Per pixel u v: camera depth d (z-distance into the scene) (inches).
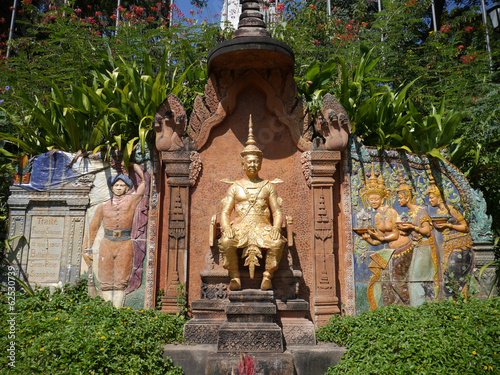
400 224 217.8
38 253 213.5
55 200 218.1
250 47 196.2
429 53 333.1
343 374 155.6
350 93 242.2
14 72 282.8
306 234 219.6
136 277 209.9
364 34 321.4
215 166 227.8
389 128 233.8
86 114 231.6
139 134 210.2
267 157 230.7
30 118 247.3
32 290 208.1
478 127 247.3
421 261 215.6
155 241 212.2
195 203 222.1
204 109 228.2
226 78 228.4
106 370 145.9
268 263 189.2
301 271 213.9
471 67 295.3
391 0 331.0
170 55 315.3
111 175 220.5
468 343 149.5
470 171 247.4
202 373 171.0
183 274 209.8
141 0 447.5
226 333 172.4
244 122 233.9
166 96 238.1
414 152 232.7
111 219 214.8
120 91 222.7
